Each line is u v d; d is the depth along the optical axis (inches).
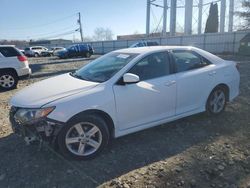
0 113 263.0
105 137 164.2
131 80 168.1
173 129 206.4
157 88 184.1
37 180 142.5
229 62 238.5
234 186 134.9
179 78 196.9
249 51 1176.8
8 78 398.9
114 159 161.9
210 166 153.1
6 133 205.6
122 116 170.9
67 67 767.1
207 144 181.0
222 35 1412.4
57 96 157.1
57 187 136.6
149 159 161.8
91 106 157.4
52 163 157.9
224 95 232.2
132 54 191.0
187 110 206.2
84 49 1331.2
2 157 166.6
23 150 174.9
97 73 183.3
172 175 144.7
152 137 192.4
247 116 235.0
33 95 163.5
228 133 199.2
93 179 142.4
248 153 167.8
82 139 158.4
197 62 215.8
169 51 201.0
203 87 212.5
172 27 1690.5
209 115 228.8
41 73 615.2
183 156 165.0
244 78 433.1
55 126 150.0
